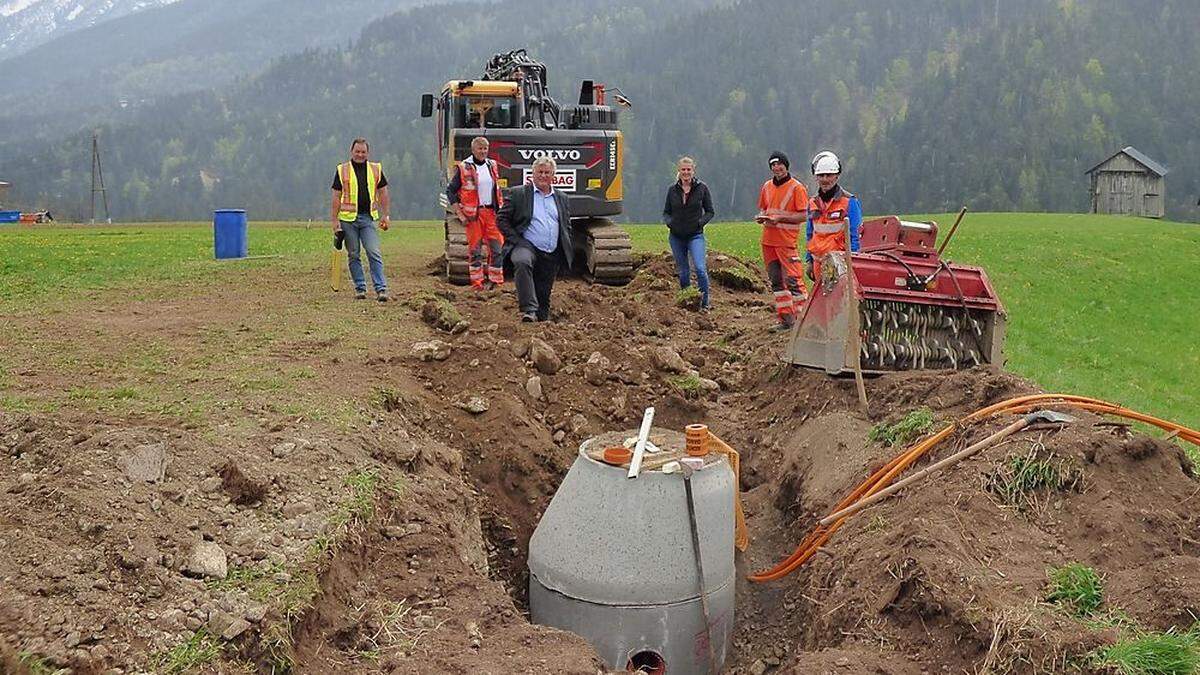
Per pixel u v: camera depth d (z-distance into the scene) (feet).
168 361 27.37
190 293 42.55
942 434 20.61
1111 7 512.63
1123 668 12.92
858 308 24.85
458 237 46.60
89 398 22.66
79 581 14.20
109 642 13.37
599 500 20.04
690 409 28.02
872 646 15.60
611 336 33.45
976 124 406.41
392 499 19.17
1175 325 62.18
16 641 12.94
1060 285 69.10
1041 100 413.39
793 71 588.50
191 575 15.07
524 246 33.22
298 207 524.52
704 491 20.16
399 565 17.84
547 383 27.45
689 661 20.17
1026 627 14.02
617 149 47.75
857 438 23.13
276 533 16.55
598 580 19.72
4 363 26.78
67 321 34.42
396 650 15.60
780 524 23.76
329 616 15.69
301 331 32.32
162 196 551.59
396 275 50.78
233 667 13.69
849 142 519.60
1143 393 40.11
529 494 24.32
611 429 26.84
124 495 16.33
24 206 382.01
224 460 18.13
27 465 17.28
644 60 652.07
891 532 17.88
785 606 20.93
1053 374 38.65
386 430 21.99
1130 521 16.71
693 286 41.86
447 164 50.60
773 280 34.55
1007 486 17.85
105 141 630.74
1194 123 414.41
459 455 23.67
